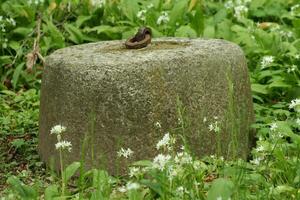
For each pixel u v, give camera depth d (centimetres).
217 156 696
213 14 1183
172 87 695
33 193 603
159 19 1060
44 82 748
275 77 902
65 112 716
